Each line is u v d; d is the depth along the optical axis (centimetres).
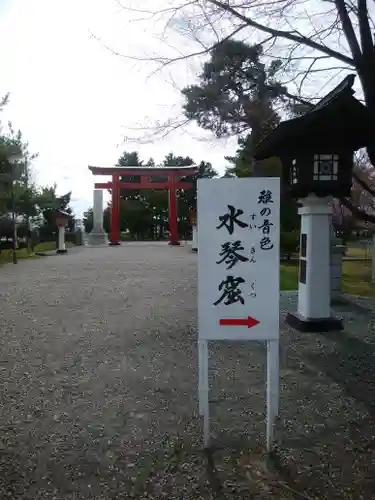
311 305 718
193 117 745
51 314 865
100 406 439
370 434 377
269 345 350
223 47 666
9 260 2038
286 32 630
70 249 2898
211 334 351
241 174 1752
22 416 417
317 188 665
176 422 404
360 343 641
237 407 434
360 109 609
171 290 1146
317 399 450
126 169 3466
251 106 779
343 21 634
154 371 540
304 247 738
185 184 3469
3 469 329
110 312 881
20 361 580
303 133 638
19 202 2227
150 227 5088
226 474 321
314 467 329
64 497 296
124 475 321
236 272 350
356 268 1758
